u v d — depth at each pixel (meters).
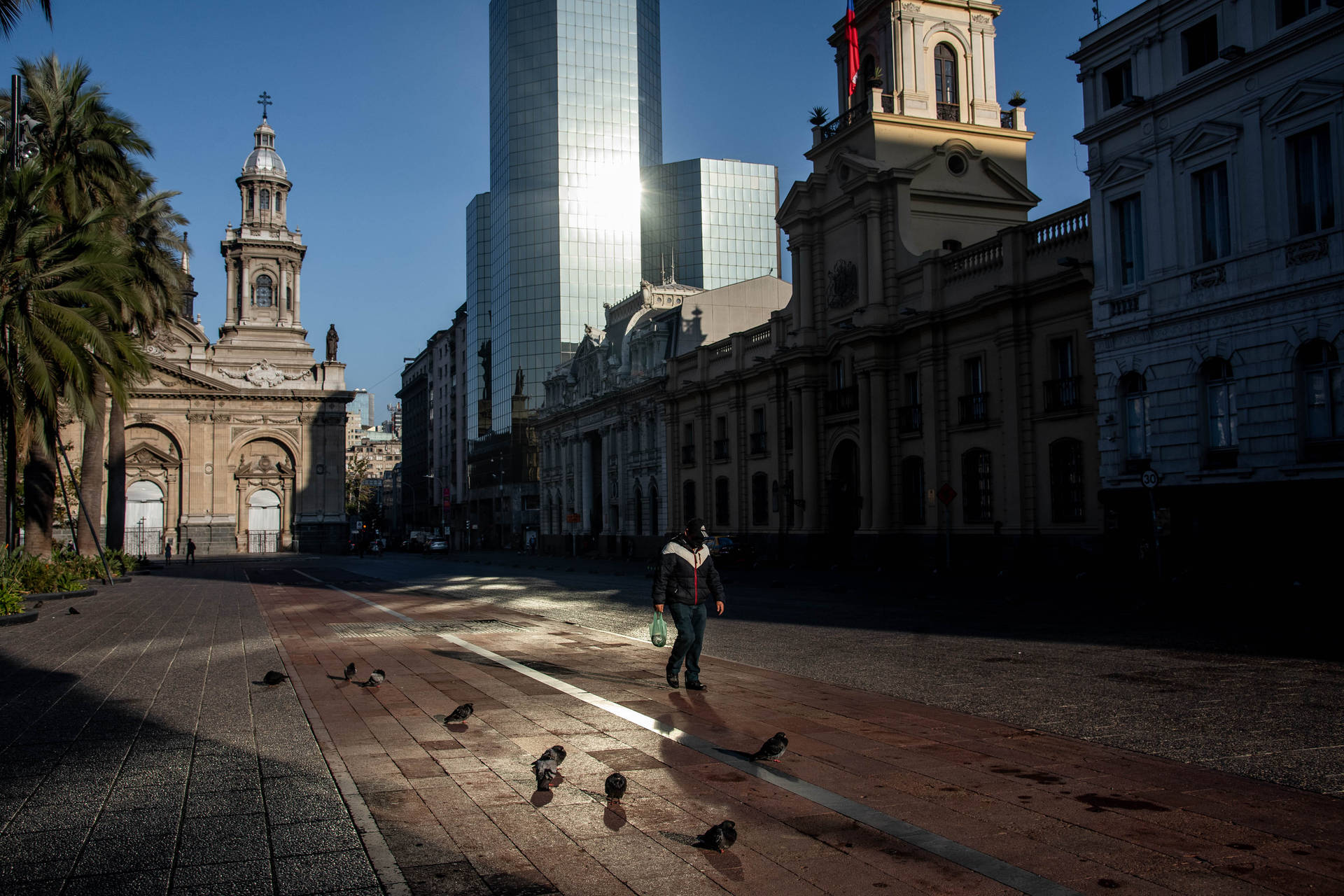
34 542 29.75
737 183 113.38
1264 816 5.33
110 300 24.72
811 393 39.78
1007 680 10.01
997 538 29.78
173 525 84.88
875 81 36.88
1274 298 20.08
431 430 137.38
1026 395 28.86
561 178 99.94
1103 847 4.85
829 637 14.28
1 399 24.03
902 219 35.56
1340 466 18.69
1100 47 24.67
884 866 4.62
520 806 5.65
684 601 9.66
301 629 16.56
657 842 5.00
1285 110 19.97
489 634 15.52
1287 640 12.44
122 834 5.17
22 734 7.74
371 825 5.30
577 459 69.06
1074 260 25.91
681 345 53.94
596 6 102.94
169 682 10.51
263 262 93.31
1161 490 22.67
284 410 88.75
